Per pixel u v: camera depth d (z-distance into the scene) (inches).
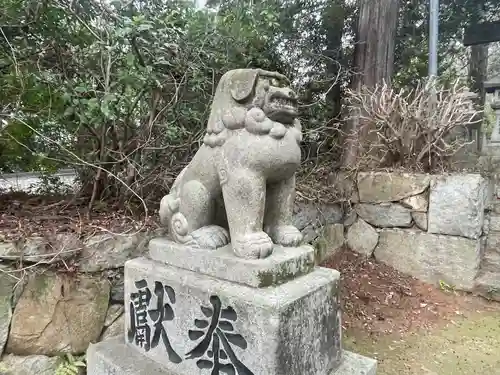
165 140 94.5
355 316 97.0
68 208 86.9
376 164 129.3
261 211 50.4
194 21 95.1
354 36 157.1
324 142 138.4
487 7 189.8
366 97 134.2
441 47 198.4
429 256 113.9
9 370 60.7
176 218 57.2
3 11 75.8
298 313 46.8
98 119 75.5
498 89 216.8
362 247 126.2
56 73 81.1
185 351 52.4
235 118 49.6
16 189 109.5
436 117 117.8
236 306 46.4
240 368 46.2
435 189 112.3
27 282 62.2
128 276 60.3
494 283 105.2
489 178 124.0
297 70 141.1
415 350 84.7
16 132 87.8
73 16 79.7
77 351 66.4
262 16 114.2
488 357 82.2
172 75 88.0
